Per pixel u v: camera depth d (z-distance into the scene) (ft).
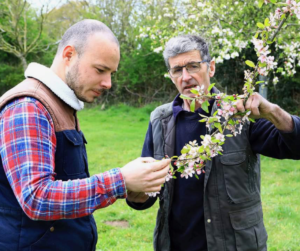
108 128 40.91
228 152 5.77
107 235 13.74
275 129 5.51
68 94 4.56
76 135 4.78
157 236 6.26
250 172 5.91
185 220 6.07
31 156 3.88
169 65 6.39
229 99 4.52
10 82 62.03
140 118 47.55
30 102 4.15
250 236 5.76
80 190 3.86
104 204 3.95
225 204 5.73
